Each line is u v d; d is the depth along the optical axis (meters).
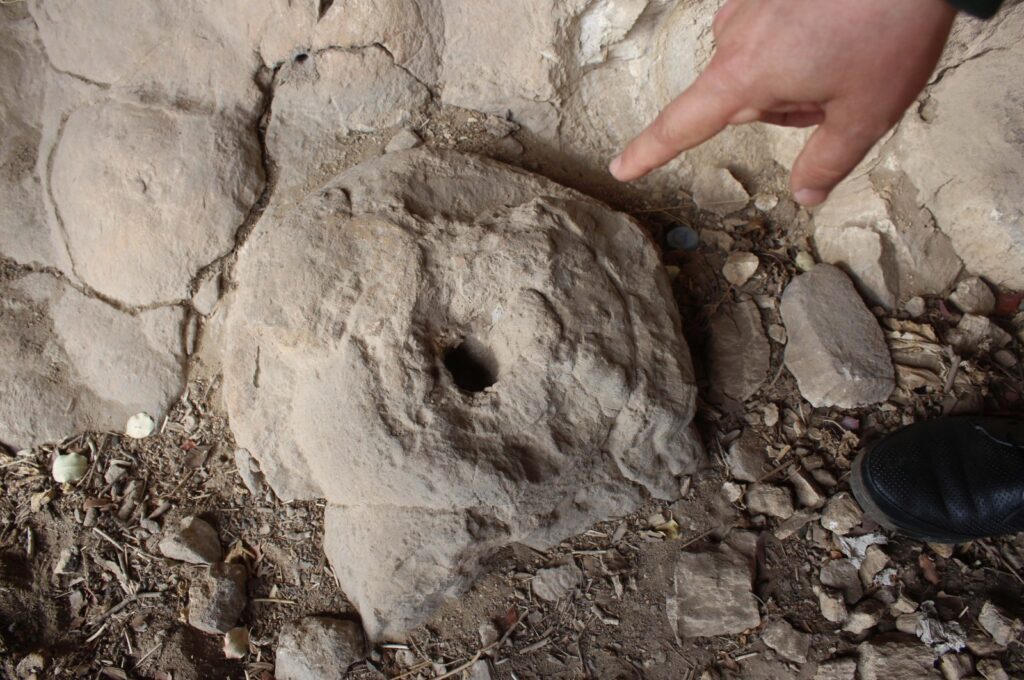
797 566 0.63
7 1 0.75
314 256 0.61
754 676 0.60
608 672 0.61
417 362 0.56
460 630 0.63
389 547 0.58
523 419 0.56
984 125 0.65
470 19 0.73
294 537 0.66
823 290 0.70
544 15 0.70
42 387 0.72
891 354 0.69
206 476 0.70
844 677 0.58
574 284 0.59
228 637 0.63
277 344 0.60
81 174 0.72
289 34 0.71
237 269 0.70
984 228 0.69
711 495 0.66
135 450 0.71
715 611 0.61
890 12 0.32
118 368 0.72
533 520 0.58
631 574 0.63
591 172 0.78
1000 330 0.69
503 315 0.58
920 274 0.71
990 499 0.58
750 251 0.74
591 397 0.58
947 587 0.61
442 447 0.55
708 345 0.71
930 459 0.61
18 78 0.75
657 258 0.65
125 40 0.73
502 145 0.76
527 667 0.61
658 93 0.74
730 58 0.36
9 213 0.74
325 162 0.75
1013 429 0.62
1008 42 0.62
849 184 0.73
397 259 0.59
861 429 0.67
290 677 0.62
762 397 0.69
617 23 0.70
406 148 0.70
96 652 0.63
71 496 0.69
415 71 0.75
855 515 0.63
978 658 0.58
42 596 0.66
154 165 0.71
